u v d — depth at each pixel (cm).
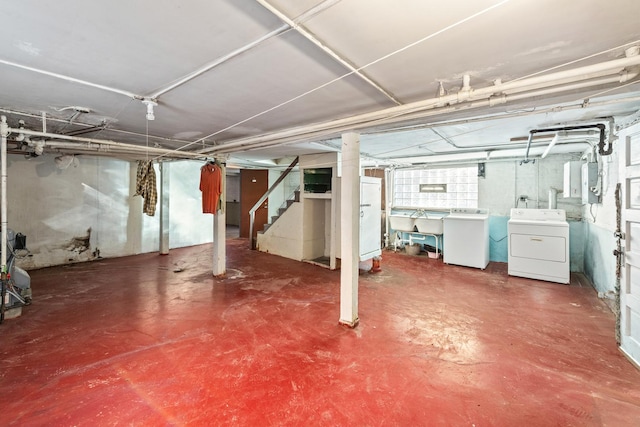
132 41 149
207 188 456
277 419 174
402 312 335
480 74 189
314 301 367
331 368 225
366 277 477
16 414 175
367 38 145
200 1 116
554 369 225
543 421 173
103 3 117
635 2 117
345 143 294
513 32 140
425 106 210
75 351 247
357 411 181
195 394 195
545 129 336
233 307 346
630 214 239
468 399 192
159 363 231
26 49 157
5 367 223
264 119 296
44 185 509
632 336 235
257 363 232
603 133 312
